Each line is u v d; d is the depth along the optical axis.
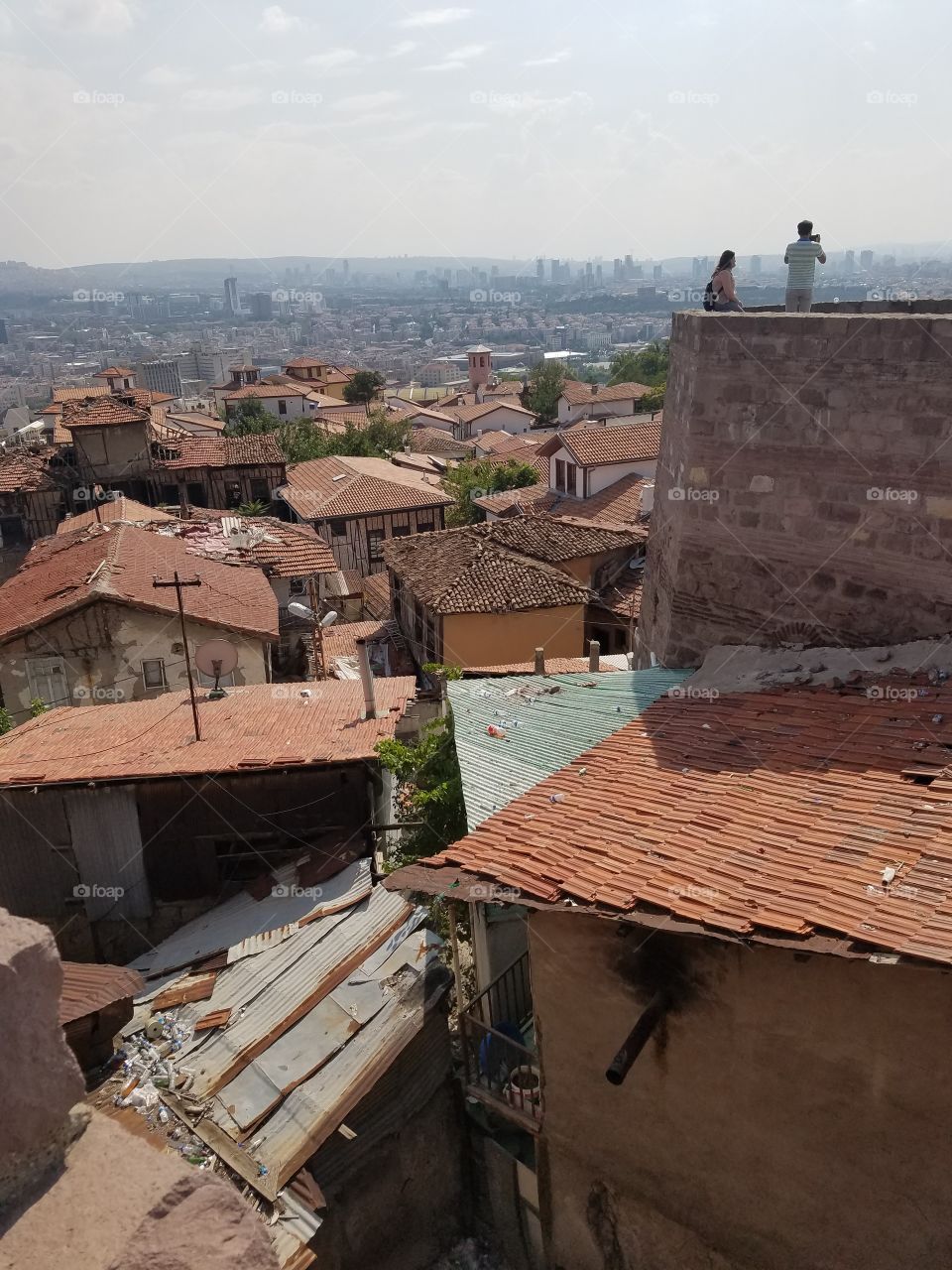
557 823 8.02
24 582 23.00
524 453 56.84
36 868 11.40
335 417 82.69
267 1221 7.66
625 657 19.17
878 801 7.08
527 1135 9.70
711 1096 7.13
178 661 20.36
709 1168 7.34
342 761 11.41
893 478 9.69
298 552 27.14
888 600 10.00
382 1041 9.24
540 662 15.75
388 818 12.97
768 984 6.50
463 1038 9.41
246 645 20.80
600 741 10.46
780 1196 6.94
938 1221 6.14
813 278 12.76
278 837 11.84
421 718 17.25
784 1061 6.60
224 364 191.62
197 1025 9.59
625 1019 7.52
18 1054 2.64
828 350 10.02
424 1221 9.88
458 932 11.95
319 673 24.97
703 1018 6.96
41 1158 2.78
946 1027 5.76
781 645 11.19
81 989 8.72
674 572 12.45
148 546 23.91
